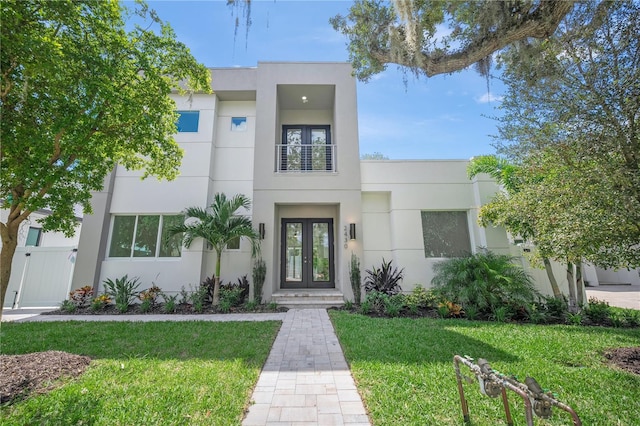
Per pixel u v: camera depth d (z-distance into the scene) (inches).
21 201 153.7
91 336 201.0
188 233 323.6
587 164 146.9
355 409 107.7
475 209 379.9
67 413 101.7
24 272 349.7
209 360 155.1
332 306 324.2
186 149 388.8
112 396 114.2
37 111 152.9
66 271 359.6
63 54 141.6
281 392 121.3
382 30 164.9
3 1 120.4
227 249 372.5
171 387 121.9
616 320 246.5
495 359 155.0
